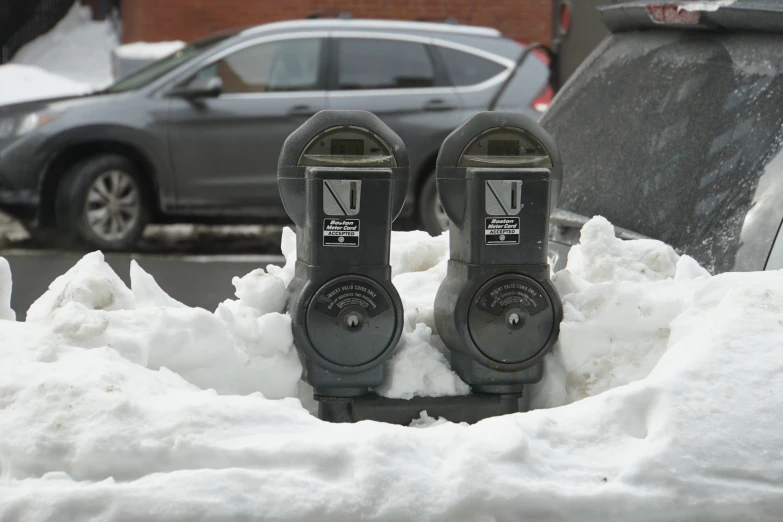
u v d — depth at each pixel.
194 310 4.10
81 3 24.31
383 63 11.03
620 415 3.60
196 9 16.89
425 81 10.99
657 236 4.50
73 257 10.57
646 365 4.23
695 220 4.36
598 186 4.83
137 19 17.16
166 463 3.37
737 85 4.39
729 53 4.48
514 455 3.38
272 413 3.55
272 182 10.98
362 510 3.25
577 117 5.08
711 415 3.51
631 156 4.72
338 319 4.18
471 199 4.19
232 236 12.56
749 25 4.40
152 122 10.79
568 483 3.37
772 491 3.36
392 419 4.22
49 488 3.29
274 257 11.13
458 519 3.26
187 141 10.83
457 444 3.45
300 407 3.82
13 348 3.81
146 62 15.98
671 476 3.38
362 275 4.18
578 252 4.68
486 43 11.12
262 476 3.29
